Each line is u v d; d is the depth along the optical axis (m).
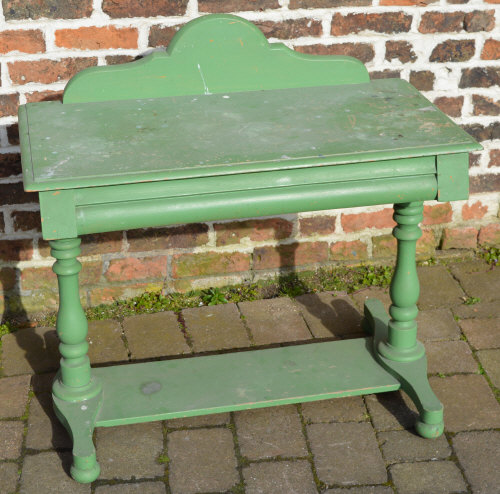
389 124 2.78
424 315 3.32
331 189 2.68
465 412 2.98
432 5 3.21
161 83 2.97
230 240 3.40
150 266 3.38
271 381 2.98
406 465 2.84
